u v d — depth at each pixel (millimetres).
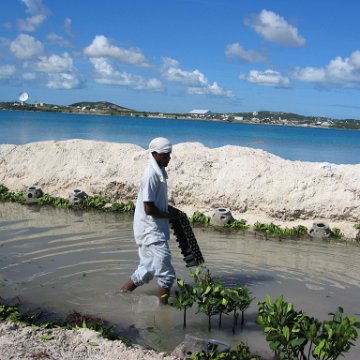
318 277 6199
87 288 5500
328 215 9000
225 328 4680
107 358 3799
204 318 4891
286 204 9141
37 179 10844
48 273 5902
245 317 4938
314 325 3664
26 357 3688
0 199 10391
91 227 8234
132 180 10102
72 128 38594
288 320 3855
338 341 3578
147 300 5285
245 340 4453
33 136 28172
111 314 4922
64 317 4773
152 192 5094
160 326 4699
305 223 8977
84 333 4195
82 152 11133
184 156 10422
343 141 41031
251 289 5680
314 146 32719
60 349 3889
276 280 6016
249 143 32031
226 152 10688
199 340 4102
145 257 5246
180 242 5387
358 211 8898
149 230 5184
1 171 11297
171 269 5234
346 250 7578
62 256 6566
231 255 7004
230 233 8289
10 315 4629
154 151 5195
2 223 8320
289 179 9430
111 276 5875
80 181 10492
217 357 3846
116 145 11391
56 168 10906
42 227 8133
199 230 8406
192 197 9711
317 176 9383
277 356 4094
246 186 9516
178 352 4031
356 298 5512
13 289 5395
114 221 8742
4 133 30000
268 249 7414
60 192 10594
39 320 4676
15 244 7062
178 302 4598
